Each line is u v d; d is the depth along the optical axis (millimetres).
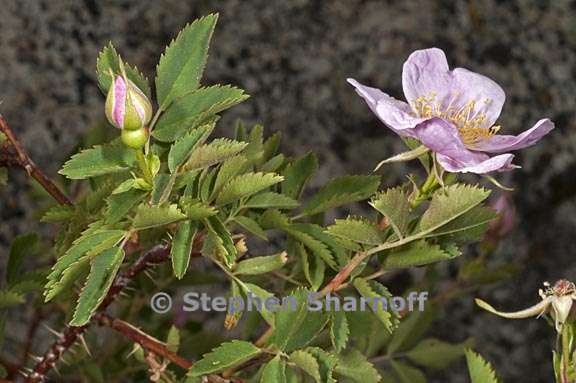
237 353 417
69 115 630
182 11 634
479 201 401
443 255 415
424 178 642
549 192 662
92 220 424
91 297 397
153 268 464
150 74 630
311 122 643
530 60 661
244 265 427
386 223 418
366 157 643
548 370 666
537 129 416
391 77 646
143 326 536
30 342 535
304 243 429
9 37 627
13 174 627
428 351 511
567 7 663
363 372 427
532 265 660
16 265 466
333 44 646
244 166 428
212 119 409
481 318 661
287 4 642
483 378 423
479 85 432
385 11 649
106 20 632
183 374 491
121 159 407
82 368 517
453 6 654
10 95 628
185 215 397
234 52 639
